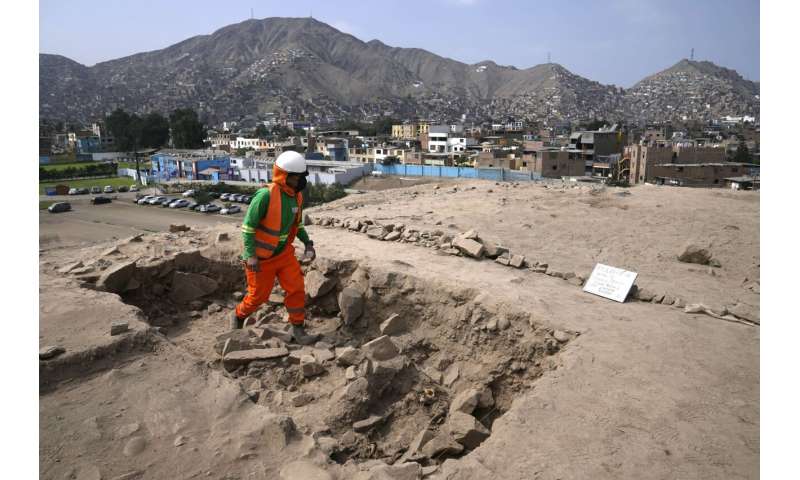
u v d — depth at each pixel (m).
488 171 56.38
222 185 60.25
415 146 88.81
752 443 3.60
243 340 5.84
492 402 5.34
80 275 6.63
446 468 3.46
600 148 65.06
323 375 5.48
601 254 9.01
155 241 8.54
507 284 6.61
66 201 51.88
